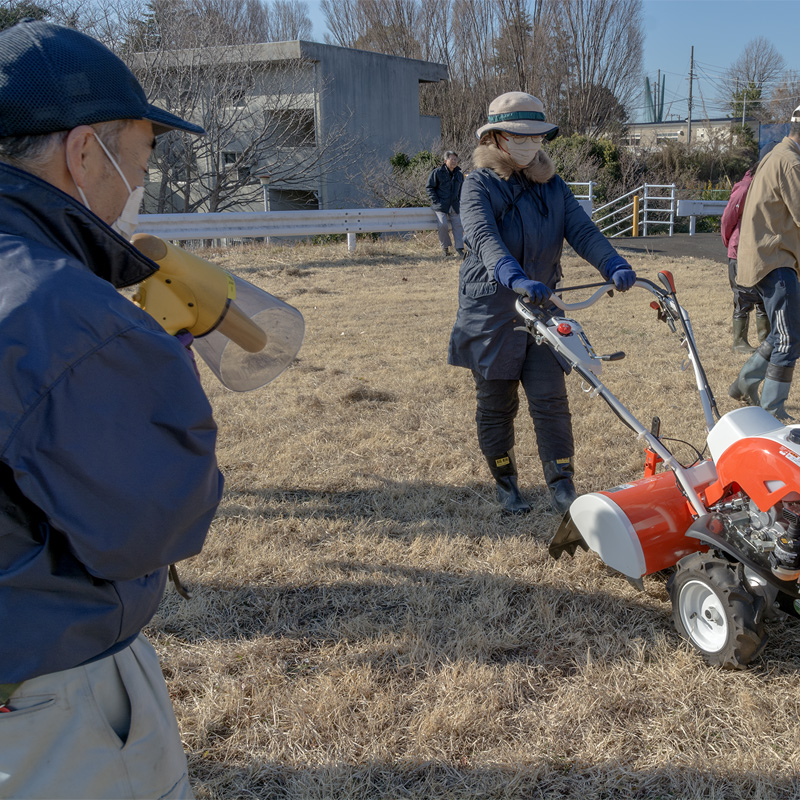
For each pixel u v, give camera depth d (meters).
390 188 22.34
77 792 1.32
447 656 2.96
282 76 26.38
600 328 8.39
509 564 3.67
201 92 22.97
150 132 1.47
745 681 2.82
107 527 1.17
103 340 1.17
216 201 24.66
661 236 17.84
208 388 6.44
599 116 46.53
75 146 1.31
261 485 4.57
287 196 28.94
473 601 3.38
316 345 7.87
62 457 1.13
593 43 46.75
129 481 1.18
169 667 2.93
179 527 1.24
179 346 1.26
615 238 17.52
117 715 1.40
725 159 35.62
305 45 25.77
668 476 3.46
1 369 1.11
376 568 3.65
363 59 28.36
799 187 4.87
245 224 12.94
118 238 1.36
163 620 3.22
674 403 5.82
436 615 3.28
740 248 5.30
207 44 22.94
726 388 6.18
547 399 3.98
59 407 1.13
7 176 1.26
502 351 3.93
